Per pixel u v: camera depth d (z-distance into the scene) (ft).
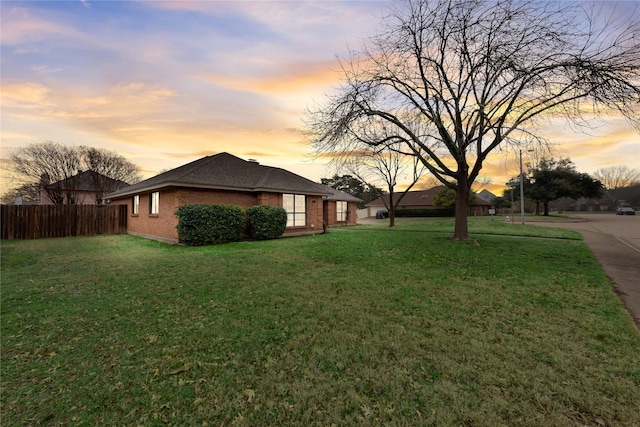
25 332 11.78
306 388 7.99
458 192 38.65
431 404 7.24
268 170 57.88
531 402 7.25
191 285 18.49
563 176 119.34
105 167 101.40
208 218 38.52
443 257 27.35
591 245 35.45
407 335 11.16
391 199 78.28
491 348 10.02
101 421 6.86
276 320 12.80
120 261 26.63
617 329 11.46
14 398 7.68
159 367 9.12
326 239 42.57
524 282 18.65
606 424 6.52
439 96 34.37
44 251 33.30
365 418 6.84
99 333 11.66
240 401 7.50
